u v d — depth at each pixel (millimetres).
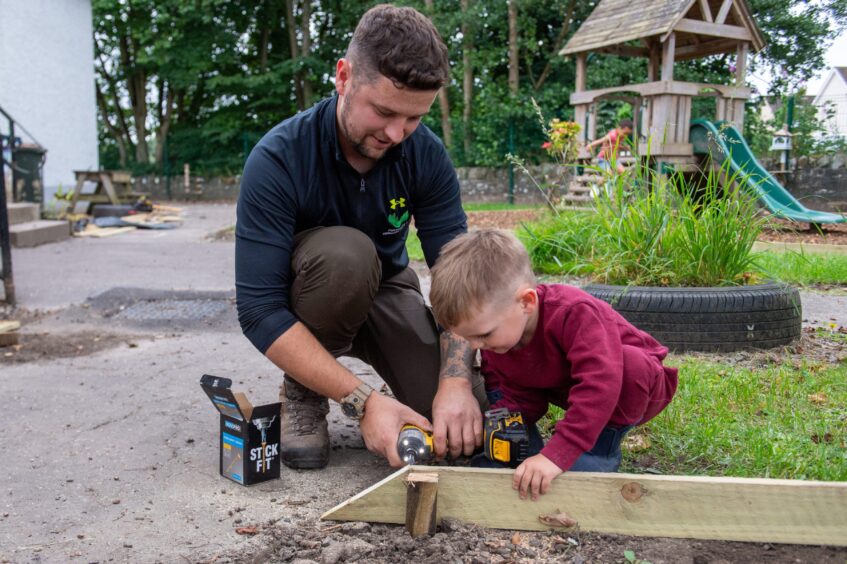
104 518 2160
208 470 2523
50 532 2078
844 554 1875
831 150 12797
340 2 24469
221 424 2459
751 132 15133
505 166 18375
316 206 2389
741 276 4340
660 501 1966
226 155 25094
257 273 2250
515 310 2002
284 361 2230
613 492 1983
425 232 2633
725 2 10250
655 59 11711
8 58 14539
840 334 4273
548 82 20078
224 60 24641
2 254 5715
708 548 1915
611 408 1977
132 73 25719
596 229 5152
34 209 11117
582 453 2002
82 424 3029
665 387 2268
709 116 15992
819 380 3268
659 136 9586
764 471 2322
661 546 1932
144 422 3049
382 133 2072
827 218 8258
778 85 15703
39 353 4316
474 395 2582
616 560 1864
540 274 6172
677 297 3859
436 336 2564
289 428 2535
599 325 2047
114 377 3771
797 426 2680
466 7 19125
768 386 3201
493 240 2051
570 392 2035
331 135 2291
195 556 1922
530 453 2336
